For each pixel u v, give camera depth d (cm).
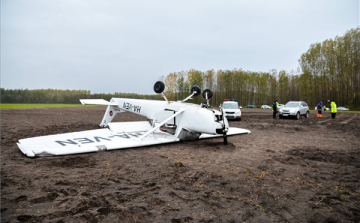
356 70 5378
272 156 676
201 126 800
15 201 346
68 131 1158
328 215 323
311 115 2952
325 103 5872
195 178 464
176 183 435
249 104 7531
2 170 498
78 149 645
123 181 441
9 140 876
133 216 307
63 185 413
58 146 665
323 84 5672
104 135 824
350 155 702
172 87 7281
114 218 301
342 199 377
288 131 1278
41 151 602
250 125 1597
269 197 381
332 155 699
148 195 376
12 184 416
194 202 355
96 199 357
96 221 293
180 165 553
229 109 2014
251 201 364
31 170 499
